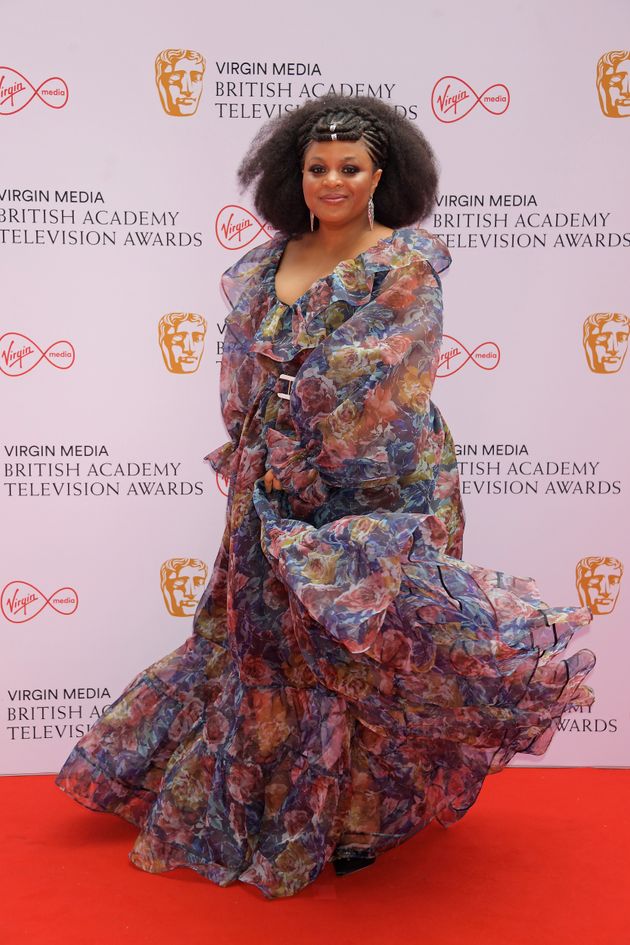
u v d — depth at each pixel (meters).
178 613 3.44
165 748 2.76
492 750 2.49
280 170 2.64
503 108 3.32
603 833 2.80
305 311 2.45
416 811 2.50
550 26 3.29
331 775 2.39
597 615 3.47
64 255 3.30
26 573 3.37
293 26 3.28
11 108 3.24
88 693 3.41
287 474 2.40
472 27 3.29
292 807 2.45
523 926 2.22
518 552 3.46
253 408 2.56
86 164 3.28
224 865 2.45
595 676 3.46
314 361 2.32
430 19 3.29
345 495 2.44
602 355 3.41
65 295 3.32
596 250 3.37
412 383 2.31
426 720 2.34
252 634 2.47
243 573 2.49
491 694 2.32
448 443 2.78
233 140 3.32
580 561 3.46
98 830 2.81
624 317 3.39
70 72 3.24
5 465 3.34
